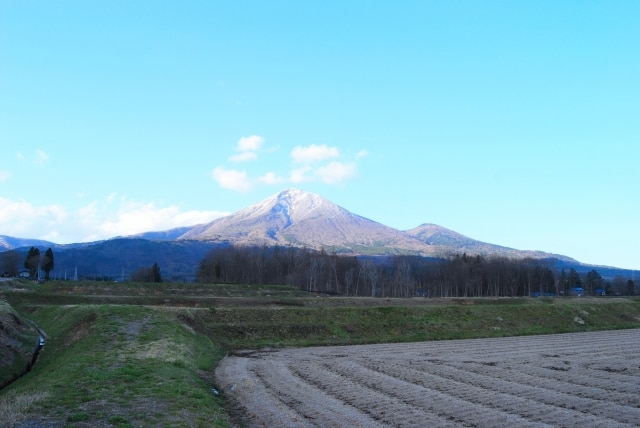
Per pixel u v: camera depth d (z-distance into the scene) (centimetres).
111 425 2320
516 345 7069
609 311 10612
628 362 5491
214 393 3584
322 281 17450
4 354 4294
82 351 4378
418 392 3803
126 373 3506
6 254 15988
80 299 8350
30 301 8000
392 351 6341
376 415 3091
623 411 3288
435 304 11212
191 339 5700
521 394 3788
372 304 10456
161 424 2402
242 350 6312
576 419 3070
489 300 12031
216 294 10962
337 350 6419
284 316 7706
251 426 2783
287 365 5056
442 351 6356
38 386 3069
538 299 12694
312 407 3256
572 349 6625
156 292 10488
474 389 3950
